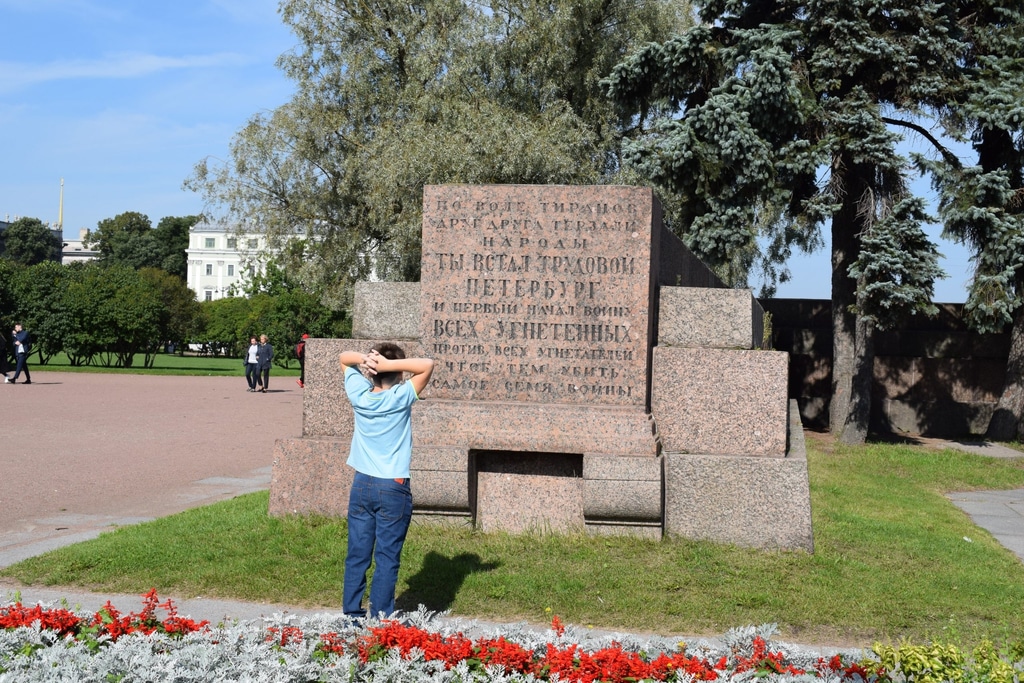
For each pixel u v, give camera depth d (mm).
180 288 72750
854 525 8258
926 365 18281
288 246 30719
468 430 7203
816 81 16016
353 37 29906
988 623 5668
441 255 7422
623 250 7180
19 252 111000
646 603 5820
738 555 6773
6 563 6980
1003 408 17406
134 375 39000
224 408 23625
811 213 15828
